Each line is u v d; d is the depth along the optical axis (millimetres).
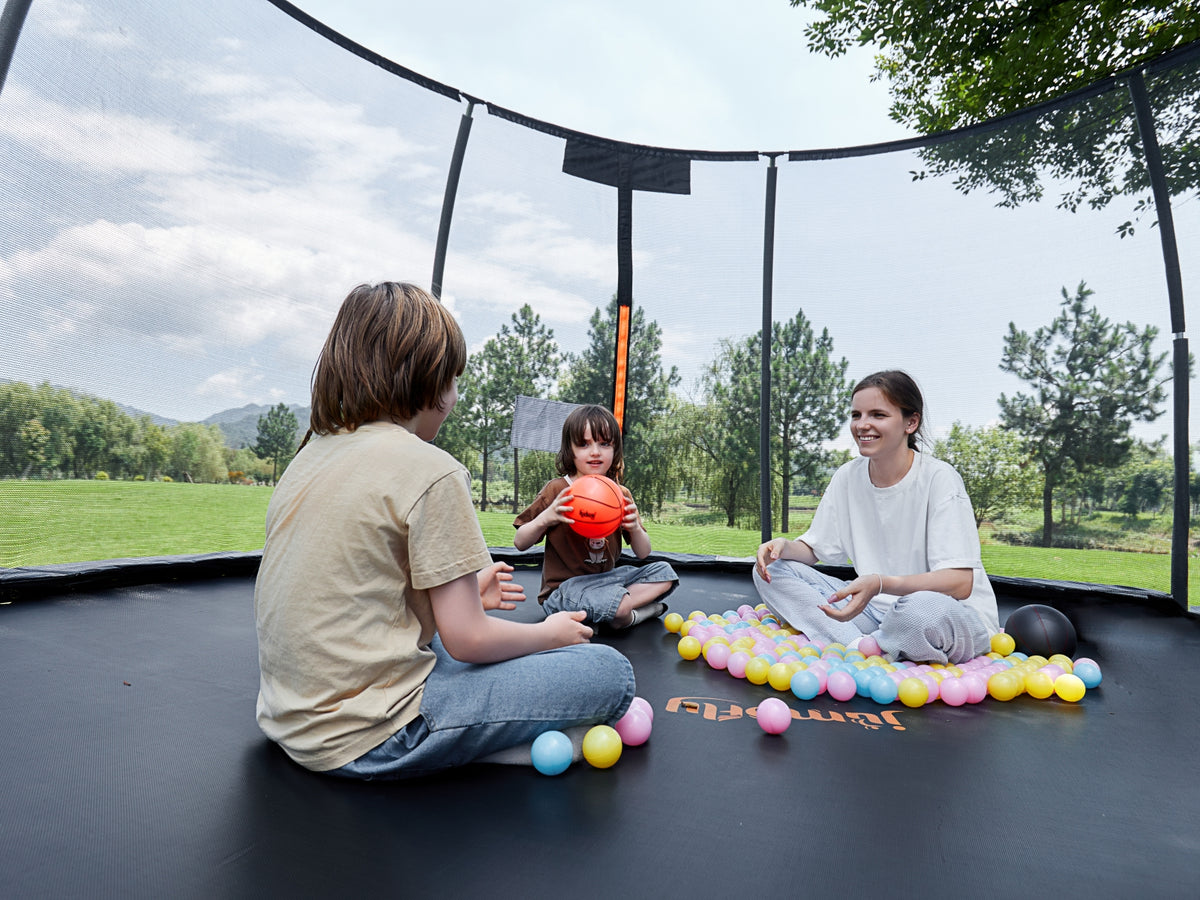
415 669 1262
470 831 1106
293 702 1219
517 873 989
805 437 4395
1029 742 1602
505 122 4184
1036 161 3703
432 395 1337
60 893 911
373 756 1227
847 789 1320
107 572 2893
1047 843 1142
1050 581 3596
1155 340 3393
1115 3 5488
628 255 4477
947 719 1745
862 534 2502
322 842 1058
